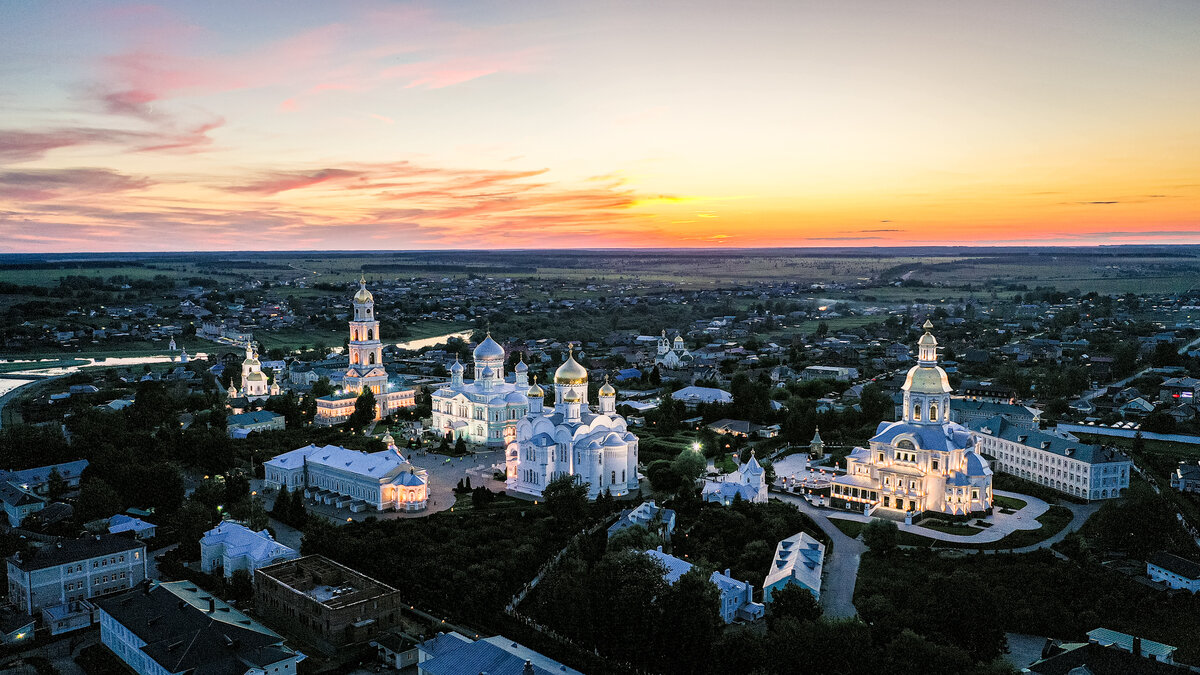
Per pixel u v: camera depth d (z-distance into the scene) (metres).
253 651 197.00
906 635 193.00
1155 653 198.00
